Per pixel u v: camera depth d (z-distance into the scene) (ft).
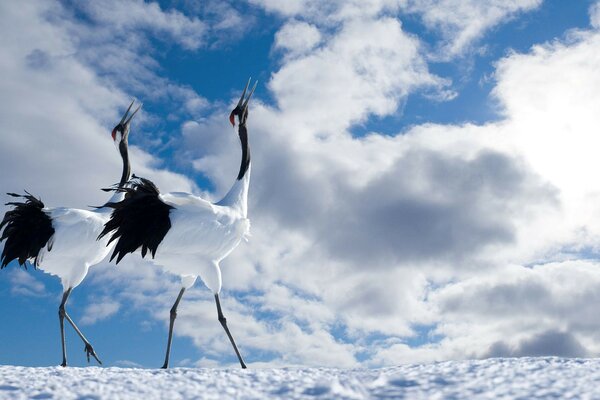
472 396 13.61
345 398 13.87
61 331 31.99
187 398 14.38
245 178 32.35
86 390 15.46
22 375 18.93
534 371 16.03
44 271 32.91
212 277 29.45
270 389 14.99
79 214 32.71
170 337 29.73
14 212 32.27
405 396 13.83
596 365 16.79
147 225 28.84
